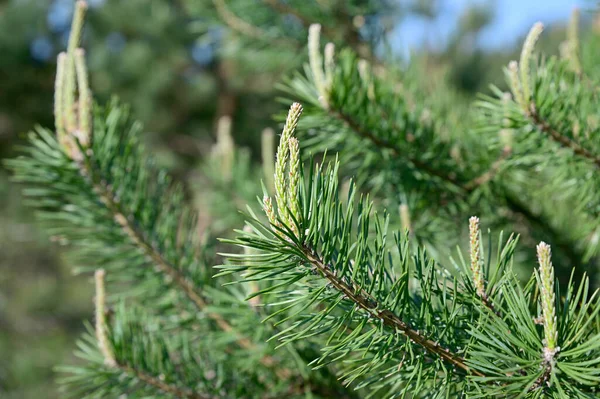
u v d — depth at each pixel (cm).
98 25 431
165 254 92
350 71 91
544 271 62
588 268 101
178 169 428
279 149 61
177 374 85
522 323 64
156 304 91
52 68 449
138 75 421
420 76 115
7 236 445
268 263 63
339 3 138
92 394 84
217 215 141
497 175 96
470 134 99
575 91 89
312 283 67
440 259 98
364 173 97
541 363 64
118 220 91
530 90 83
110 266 92
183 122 445
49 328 454
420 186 98
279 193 61
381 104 95
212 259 93
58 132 88
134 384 84
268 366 86
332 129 93
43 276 471
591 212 90
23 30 427
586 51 103
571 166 87
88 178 89
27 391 409
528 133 86
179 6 426
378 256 66
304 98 93
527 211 104
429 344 66
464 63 450
